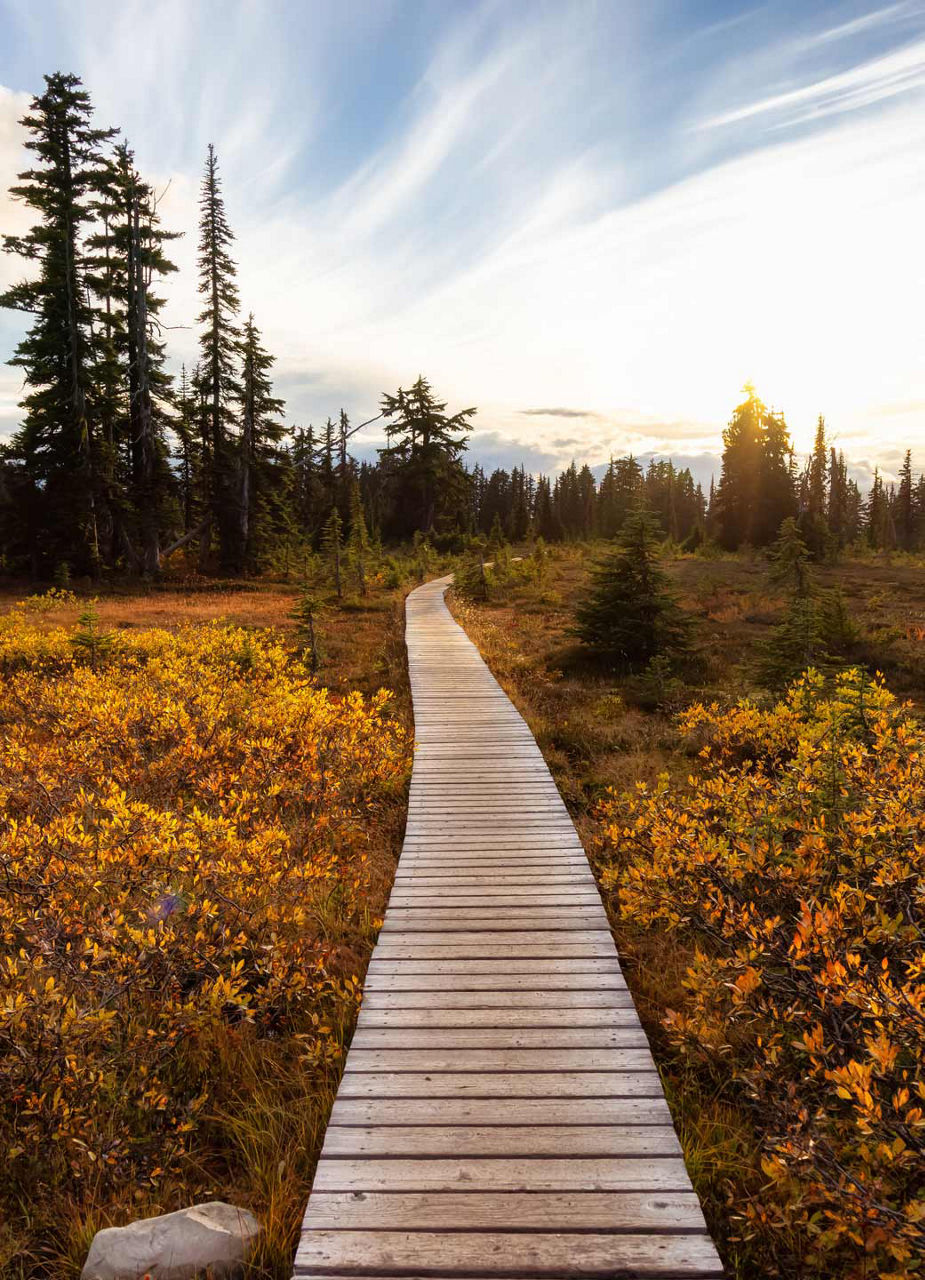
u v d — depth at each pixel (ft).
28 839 18.54
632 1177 10.62
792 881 16.14
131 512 125.59
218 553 151.33
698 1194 10.75
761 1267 9.82
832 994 11.70
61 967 14.57
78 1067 12.41
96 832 21.17
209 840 20.33
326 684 52.08
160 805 27.17
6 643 59.26
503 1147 11.23
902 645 61.16
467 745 36.29
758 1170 11.12
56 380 118.42
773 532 179.93
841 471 293.84
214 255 136.77
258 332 148.05
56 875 17.58
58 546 116.98
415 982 16.11
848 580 116.37
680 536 339.36
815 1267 9.59
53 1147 11.73
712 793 21.90
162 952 14.90
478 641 70.03
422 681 52.24
